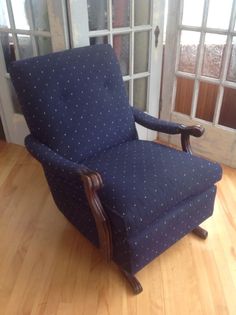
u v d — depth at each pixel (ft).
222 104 6.63
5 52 6.62
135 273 4.05
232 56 5.98
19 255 4.72
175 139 7.62
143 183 3.77
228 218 5.31
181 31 6.33
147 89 7.03
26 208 5.69
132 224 3.46
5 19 6.18
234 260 4.53
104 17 5.55
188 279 4.27
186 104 7.32
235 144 6.44
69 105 4.30
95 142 4.60
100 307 3.94
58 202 4.74
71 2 4.89
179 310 3.88
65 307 3.95
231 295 4.05
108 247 3.82
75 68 4.35
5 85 7.00
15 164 7.06
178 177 3.91
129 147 4.73
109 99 4.71
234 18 5.53
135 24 6.10
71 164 3.55
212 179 4.16
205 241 4.87
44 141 4.20
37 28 5.90
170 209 3.92
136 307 3.93
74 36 5.21
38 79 4.02
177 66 6.78
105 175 3.96
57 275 4.39
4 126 7.75
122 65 6.40
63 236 5.05
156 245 3.95
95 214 3.54
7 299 4.07
